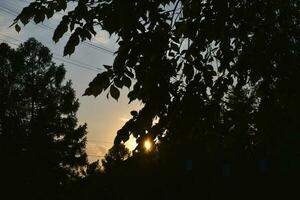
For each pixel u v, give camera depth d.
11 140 49.59
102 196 47.09
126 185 45.09
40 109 53.31
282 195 31.89
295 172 31.62
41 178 49.59
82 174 55.34
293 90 4.29
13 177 48.38
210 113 4.58
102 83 4.29
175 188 40.31
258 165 33.72
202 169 38.22
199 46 4.56
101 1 4.31
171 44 4.43
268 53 4.47
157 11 4.21
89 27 4.34
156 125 4.37
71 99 4.45
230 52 4.88
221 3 4.49
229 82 4.95
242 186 34.88
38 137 51.31
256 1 4.56
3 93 52.84
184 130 4.41
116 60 4.23
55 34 4.36
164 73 4.25
